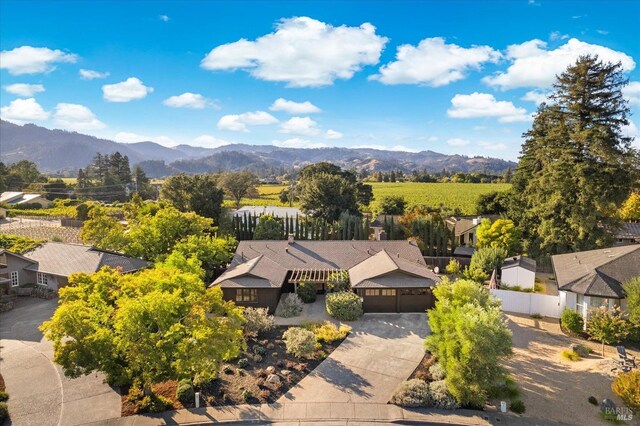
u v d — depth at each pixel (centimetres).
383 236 4334
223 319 2017
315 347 2447
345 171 9338
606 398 1928
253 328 2659
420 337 2677
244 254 3734
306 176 9188
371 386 2088
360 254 3744
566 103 4234
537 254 4581
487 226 4703
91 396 1998
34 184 11906
